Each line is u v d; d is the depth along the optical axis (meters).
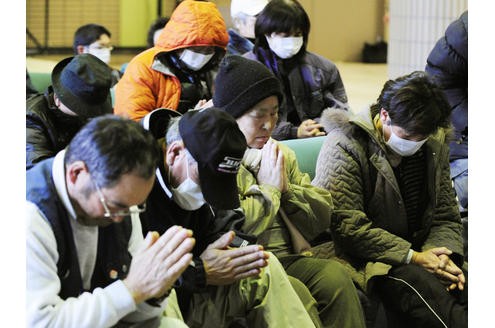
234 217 2.43
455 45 3.80
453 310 2.75
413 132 2.73
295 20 3.95
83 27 5.54
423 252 2.90
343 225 2.85
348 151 2.87
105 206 1.76
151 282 1.85
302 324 2.32
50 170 1.87
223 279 2.24
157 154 1.81
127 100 3.53
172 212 2.26
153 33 5.64
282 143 3.19
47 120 2.75
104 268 1.98
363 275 2.87
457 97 3.86
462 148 3.83
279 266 2.37
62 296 1.89
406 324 2.85
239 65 2.54
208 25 3.46
